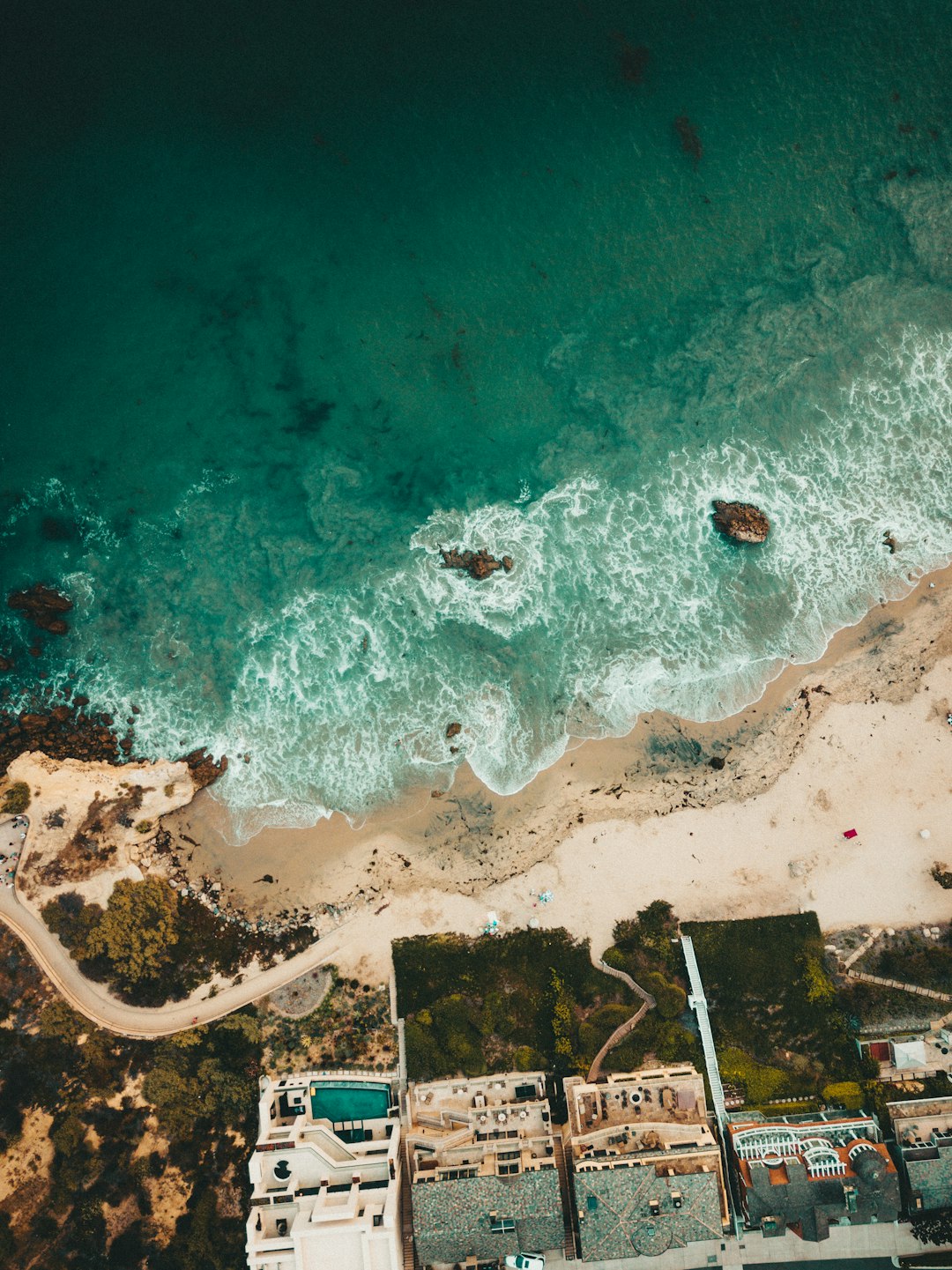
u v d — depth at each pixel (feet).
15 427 162.91
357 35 158.92
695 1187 139.95
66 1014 152.97
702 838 161.17
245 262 161.27
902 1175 145.69
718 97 162.71
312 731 164.14
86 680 163.84
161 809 160.45
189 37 158.10
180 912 158.51
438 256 162.30
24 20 157.07
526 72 160.97
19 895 156.04
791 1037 155.84
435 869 160.97
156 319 161.68
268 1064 155.12
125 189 159.94
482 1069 153.58
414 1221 139.23
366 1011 156.87
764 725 163.84
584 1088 147.33
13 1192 145.79
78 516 163.94
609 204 163.12
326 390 163.32
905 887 159.74
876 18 162.30
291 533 164.14
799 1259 147.33
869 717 163.63
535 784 162.61
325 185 160.86
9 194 159.02
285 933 159.22
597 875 160.56
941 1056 153.99
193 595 164.25
